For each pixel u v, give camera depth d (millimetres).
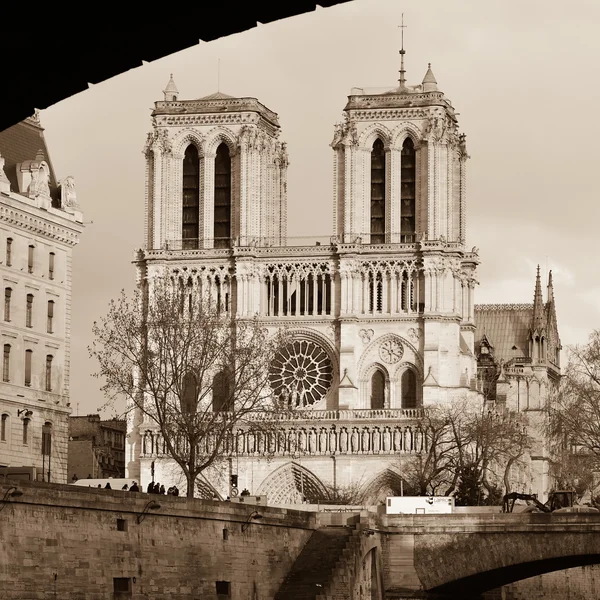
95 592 90812
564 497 163375
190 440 163000
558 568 140125
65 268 170125
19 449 160000
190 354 194875
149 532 97562
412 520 132500
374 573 128000
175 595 100312
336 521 125125
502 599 158250
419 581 131875
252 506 111875
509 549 131000
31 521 84750
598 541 129125
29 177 165000
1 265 156375
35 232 163125
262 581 112875
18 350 160000
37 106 22672
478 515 131750
